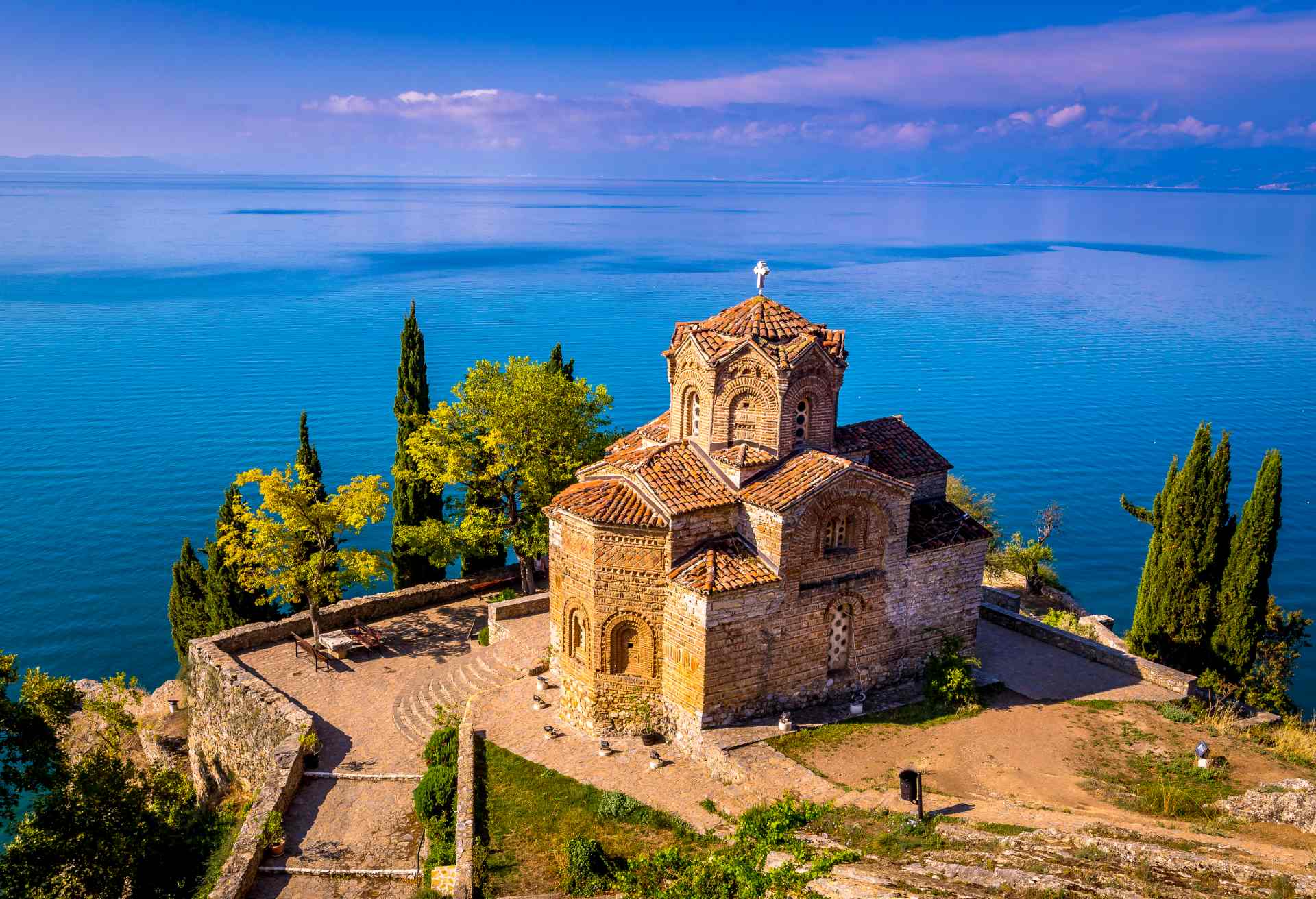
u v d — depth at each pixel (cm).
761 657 3531
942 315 18088
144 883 3250
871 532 3706
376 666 4541
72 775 3244
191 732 4659
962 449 10538
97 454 9438
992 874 2394
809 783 3161
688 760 3484
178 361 12938
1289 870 2381
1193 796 3028
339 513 4716
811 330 3750
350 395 11431
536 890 2770
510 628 4622
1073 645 4262
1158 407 12062
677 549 3503
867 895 2359
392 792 3528
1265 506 4181
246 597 5066
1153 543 4578
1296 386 13088
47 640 6391
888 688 3900
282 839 3169
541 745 3638
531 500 5031
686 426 3909
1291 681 4769
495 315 16488
